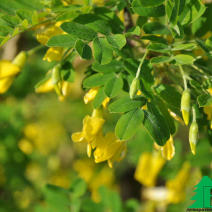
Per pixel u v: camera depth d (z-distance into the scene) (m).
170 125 0.67
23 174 1.06
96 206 0.81
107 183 1.19
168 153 0.68
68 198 0.80
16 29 0.67
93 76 0.68
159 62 0.66
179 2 0.66
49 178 1.22
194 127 0.67
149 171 0.84
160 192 0.92
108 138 0.69
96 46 0.65
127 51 0.69
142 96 0.67
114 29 0.67
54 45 0.66
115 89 0.68
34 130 1.07
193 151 0.67
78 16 0.67
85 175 1.17
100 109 0.70
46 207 0.81
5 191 1.07
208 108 0.68
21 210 1.06
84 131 0.69
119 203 0.81
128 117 0.66
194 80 0.67
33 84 1.10
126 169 1.23
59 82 0.70
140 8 0.66
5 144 1.00
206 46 0.67
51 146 1.27
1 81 0.72
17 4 0.69
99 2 0.70
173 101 0.67
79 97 1.18
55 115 1.24
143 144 0.84
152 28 0.67
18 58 0.72
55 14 0.68
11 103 1.09
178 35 0.67
